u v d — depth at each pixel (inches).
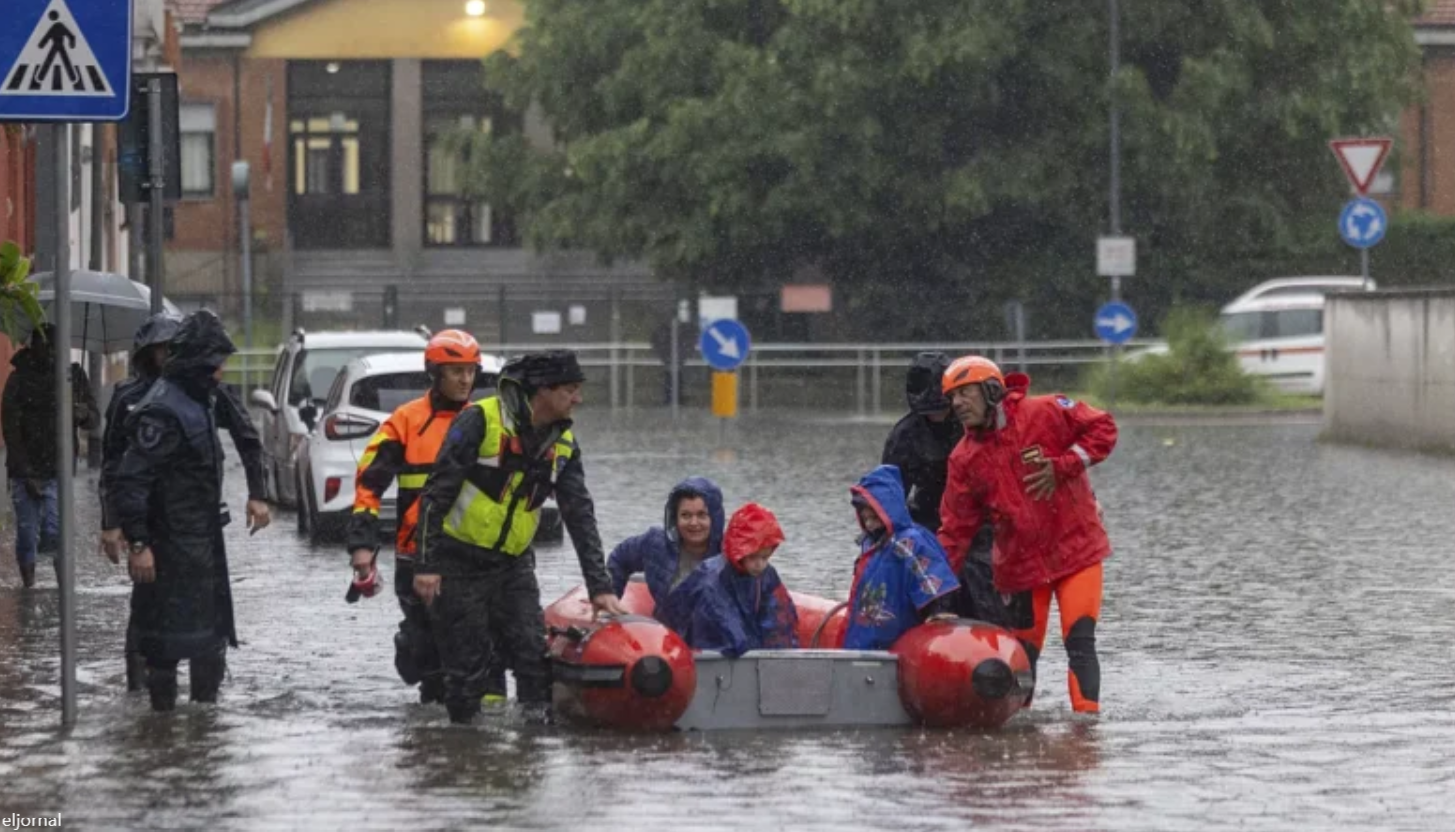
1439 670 1353.3
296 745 1057.5
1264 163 5270.7
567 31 5334.6
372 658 1395.2
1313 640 1481.3
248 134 6358.3
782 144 4972.9
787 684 1128.2
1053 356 5147.6
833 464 3157.0
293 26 6314.0
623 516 2343.8
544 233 5374.0
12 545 2091.5
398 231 6368.1
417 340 2655.0
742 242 5172.2
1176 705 1224.2
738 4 5162.4
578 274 6358.3
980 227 5285.4
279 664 1368.1
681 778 971.3
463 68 6373.0
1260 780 972.6
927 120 5059.1
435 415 1181.1
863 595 1171.9
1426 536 2148.1
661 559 1191.6
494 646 1152.2
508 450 1095.6
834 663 1133.1
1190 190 5064.0
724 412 3713.1
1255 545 2071.9
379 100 6378.0
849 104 4965.6
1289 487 2723.9
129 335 2021.4
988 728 1122.7
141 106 1835.6
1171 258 5285.4
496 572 1109.1
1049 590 1208.8
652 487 2721.5
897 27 4940.9
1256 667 1366.9
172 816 885.2
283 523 2417.6
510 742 1071.6
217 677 1187.3
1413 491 2659.9
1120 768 1002.7
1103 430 1173.7
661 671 1093.8
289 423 2549.2
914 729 1127.0
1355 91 5167.3
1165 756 1037.8
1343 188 5319.9
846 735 1105.4
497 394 1101.1
